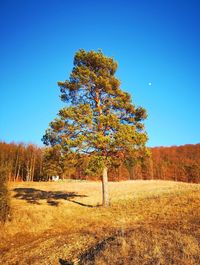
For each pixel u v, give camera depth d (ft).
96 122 71.10
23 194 107.24
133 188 127.34
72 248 39.42
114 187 139.74
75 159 67.46
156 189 111.04
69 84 78.48
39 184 167.02
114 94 79.51
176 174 312.29
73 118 69.36
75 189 133.18
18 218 59.11
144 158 72.69
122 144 65.21
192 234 38.04
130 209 67.10
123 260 28.43
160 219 53.67
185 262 25.95
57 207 75.92
